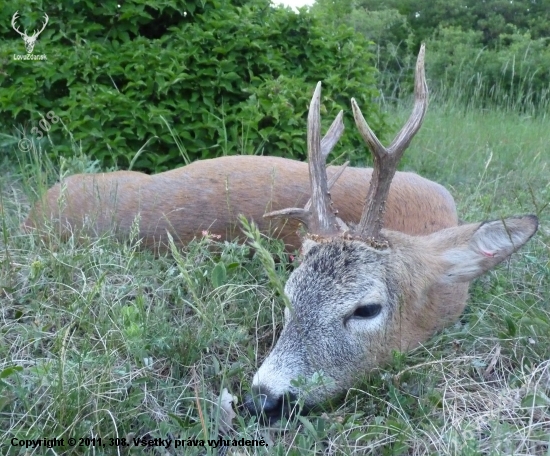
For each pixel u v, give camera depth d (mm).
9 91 1511
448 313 999
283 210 928
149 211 1159
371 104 1648
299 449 779
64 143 1498
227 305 1003
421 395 867
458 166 1782
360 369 885
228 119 1487
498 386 892
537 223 921
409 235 995
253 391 830
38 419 781
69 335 916
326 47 1631
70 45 1587
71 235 1108
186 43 1528
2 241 1122
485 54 3279
